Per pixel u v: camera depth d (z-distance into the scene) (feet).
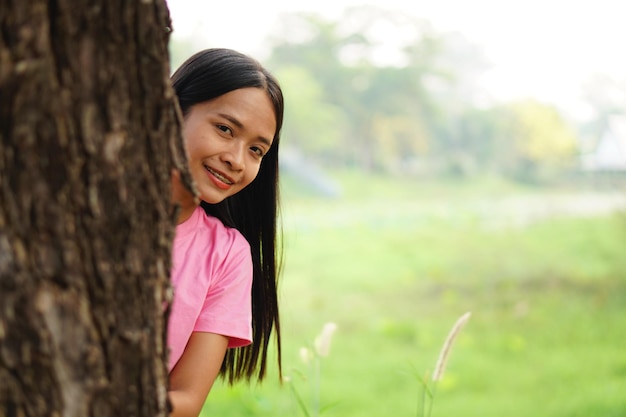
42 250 3.26
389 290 38.37
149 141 3.57
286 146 133.90
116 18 3.36
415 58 165.17
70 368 3.34
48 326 3.28
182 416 5.03
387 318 31.96
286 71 145.28
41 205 3.25
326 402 19.52
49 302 3.28
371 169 151.23
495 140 156.87
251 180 5.46
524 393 21.67
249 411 17.29
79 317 3.35
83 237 3.37
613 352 25.77
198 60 5.41
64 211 3.30
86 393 3.39
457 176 148.77
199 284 5.24
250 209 6.05
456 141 161.07
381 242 54.75
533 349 26.63
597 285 37.58
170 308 3.76
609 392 21.04
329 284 39.81
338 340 28.12
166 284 3.72
